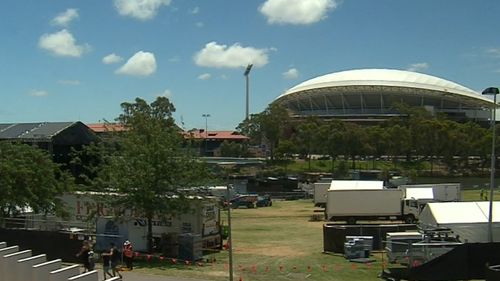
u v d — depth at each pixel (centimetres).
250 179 8744
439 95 17188
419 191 5391
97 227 3197
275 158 11575
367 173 9519
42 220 3522
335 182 5725
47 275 1717
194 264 2877
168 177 3102
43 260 1836
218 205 3469
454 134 10756
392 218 5006
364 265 2861
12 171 3509
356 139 10544
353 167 10706
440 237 2922
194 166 3169
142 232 3198
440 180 10250
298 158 12062
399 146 10750
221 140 13712
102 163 3397
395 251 2781
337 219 5078
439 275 2375
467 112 17500
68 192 3694
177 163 3123
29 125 7212
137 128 3347
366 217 4969
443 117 12950
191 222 3250
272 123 11681
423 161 11825
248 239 3984
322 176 9731
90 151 3534
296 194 8075
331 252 3300
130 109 7675
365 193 4950
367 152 10662
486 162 11406
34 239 2892
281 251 3391
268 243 3772
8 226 3516
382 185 5647
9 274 1820
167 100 7900
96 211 3231
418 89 17075
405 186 5675
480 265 2375
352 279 2519
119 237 3084
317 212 6028
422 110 12812
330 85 17575
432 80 17850
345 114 17500
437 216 3262
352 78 17675
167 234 3094
